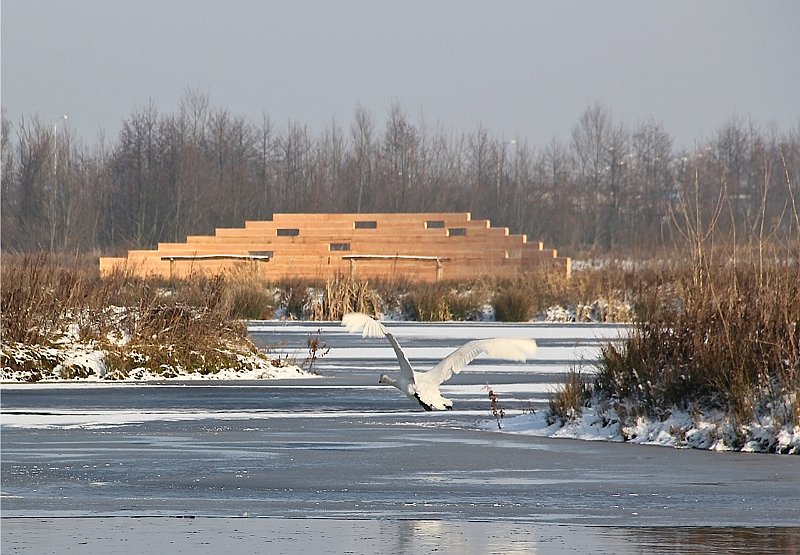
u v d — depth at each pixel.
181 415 54.34
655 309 51.97
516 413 54.66
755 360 47.06
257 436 47.50
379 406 58.06
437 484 36.34
